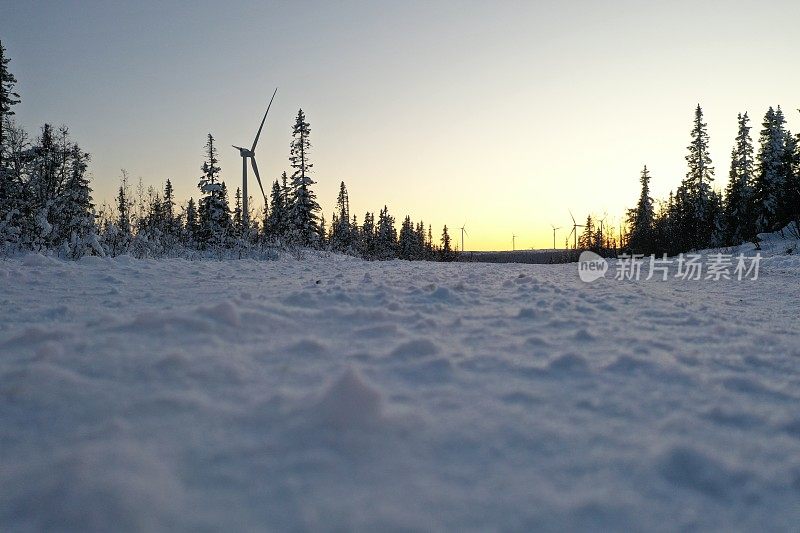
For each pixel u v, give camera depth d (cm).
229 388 270
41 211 1590
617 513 174
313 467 192
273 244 2427
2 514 157
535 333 452
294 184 3603
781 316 629
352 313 486
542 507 174
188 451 199
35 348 323
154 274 955
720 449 225
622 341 423
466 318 520
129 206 2748
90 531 149
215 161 3328
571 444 223
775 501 186
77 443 202
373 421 228
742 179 4075
